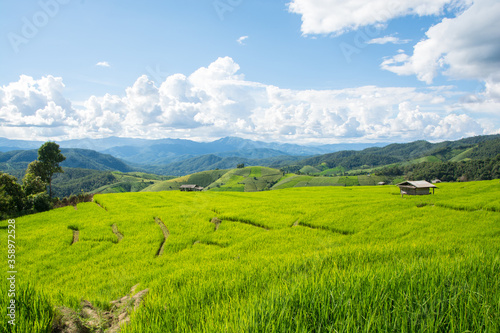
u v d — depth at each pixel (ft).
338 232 80.23
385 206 109.81
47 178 248.52
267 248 65.16
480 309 10.56
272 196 185.26
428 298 11.55
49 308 14.05
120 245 77.46
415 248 34.42
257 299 13.76
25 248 76.28
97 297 28.30
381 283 13.78
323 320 10.91
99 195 192.13
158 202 157.99
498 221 77.61
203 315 14.21
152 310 15.52
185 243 76.13
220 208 124.26
